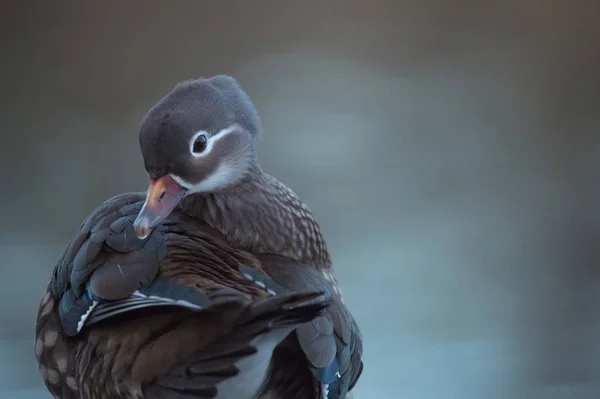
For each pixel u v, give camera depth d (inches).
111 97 541.6
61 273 167.0
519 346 324.5
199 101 169.8
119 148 482.0
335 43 620.1
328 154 480.4
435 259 382.6
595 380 305.9
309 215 185.2
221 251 156.3
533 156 488.4
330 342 151.8
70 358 163.3
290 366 150.5
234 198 173.6
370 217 415.8
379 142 495.8
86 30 613.9
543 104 553.6
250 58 595.5
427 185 453.4
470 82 578.9
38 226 399.2
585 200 438.6
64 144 483.2
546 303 351.3
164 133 164.4
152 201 163.9
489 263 381.1
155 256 149.6
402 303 348.2
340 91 557.3
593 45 622.5
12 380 297.9
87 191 434.9
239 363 129.4
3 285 351.3
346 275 368.5
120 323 142.1
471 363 314.2
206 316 129.3
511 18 650.2
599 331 333.1
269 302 123.2
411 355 318.3
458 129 518.6
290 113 523.2
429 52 617.3
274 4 639.1
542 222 415.5
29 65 575.5
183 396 134.8
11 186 435.2
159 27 619.2
